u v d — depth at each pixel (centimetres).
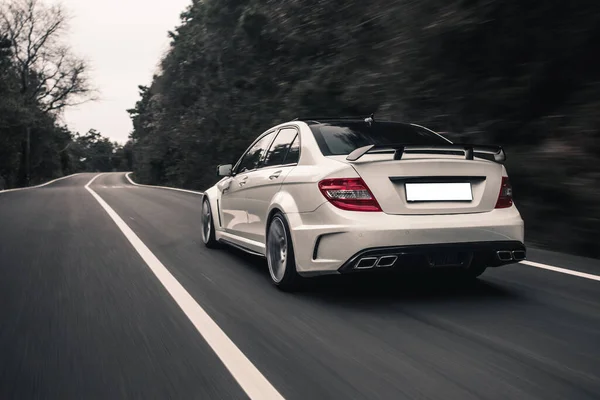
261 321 404
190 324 398
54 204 1595
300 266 460
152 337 370
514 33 901
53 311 435
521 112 941
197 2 2947
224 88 2497
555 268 578
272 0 1792
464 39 927
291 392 282
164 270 588
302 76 1772
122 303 457
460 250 432
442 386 288
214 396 278
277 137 575
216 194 714
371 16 1210
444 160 446
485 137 950
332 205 437
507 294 476
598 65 884
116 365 321
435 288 499
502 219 448
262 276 559
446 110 998
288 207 477
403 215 431
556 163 775
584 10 838
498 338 363
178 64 3139
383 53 1106
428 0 930
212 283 527
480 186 454
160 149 3831
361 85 1148
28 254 698
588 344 351
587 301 452
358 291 490
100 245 765
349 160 438
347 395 278
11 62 4794
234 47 2316
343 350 342
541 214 780
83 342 361
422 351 340
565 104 905
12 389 291
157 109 3669
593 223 700
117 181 5797
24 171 5519
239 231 624
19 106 4572
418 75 1006
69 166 9206
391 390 283
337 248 431
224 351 341
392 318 410
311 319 409
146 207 1445
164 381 297
